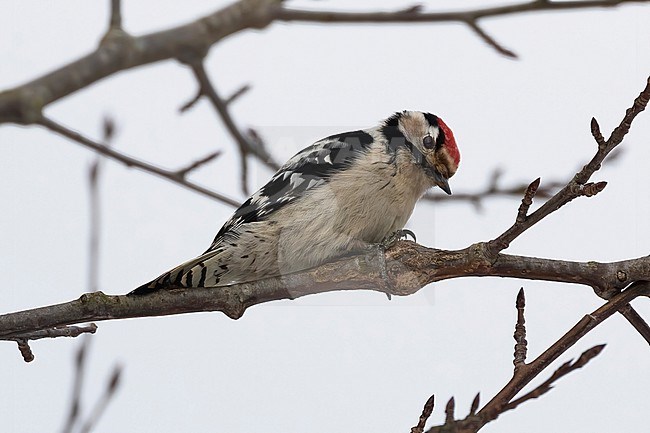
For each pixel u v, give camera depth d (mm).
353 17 8016
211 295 9195
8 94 6281
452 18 8109
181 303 9062
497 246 8656
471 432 6961
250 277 10359
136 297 8953
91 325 9328
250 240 10195
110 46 6953
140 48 7223
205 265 9750
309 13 7969
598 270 8805
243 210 10344
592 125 7570
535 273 8797
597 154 7613
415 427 7484
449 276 9000
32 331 8570
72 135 8891
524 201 8305
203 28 7660
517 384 7789
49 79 6488
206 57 7750
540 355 8016
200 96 10281
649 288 8734
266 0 7906
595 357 6957
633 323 8766
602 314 8492
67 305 8688
